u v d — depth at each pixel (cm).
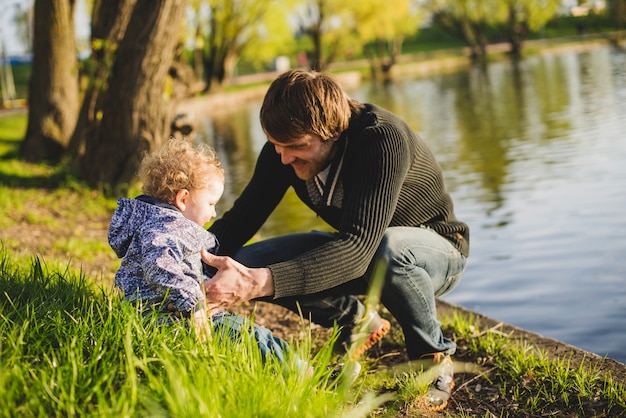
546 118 1861
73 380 204
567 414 284
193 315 255
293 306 323
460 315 405
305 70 281
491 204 946
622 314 536
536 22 6181
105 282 453
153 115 853
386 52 6881
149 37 819
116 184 859
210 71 3328
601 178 1033
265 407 208
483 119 1978
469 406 300
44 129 1196
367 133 280
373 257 288
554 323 534
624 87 2453
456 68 5184
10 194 807
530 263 679
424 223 315
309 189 300
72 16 1222
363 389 302
